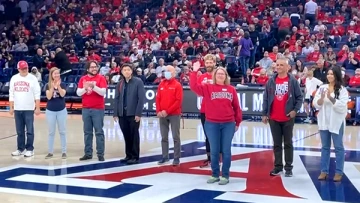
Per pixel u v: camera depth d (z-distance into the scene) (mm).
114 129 11156
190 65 14086
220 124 5645
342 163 5832
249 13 18609
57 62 16484
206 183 5727
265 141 9211
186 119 13320
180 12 19688
